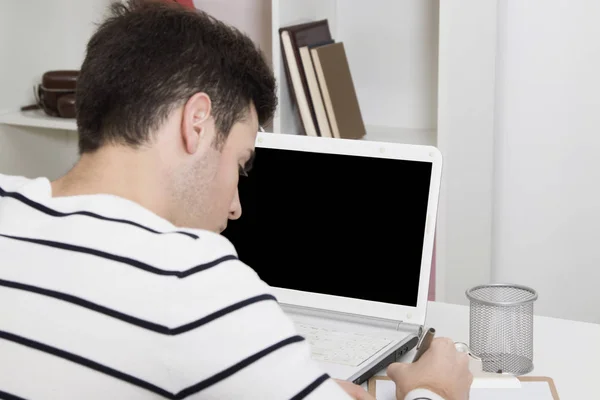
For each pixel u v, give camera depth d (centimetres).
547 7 238
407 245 143
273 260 151
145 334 74
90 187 87
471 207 237
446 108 229
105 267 77
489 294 148
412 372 113
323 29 246
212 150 91
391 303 144
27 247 79
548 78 242
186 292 76
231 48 92
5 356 76
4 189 91
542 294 258
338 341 142
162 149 88
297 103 236
